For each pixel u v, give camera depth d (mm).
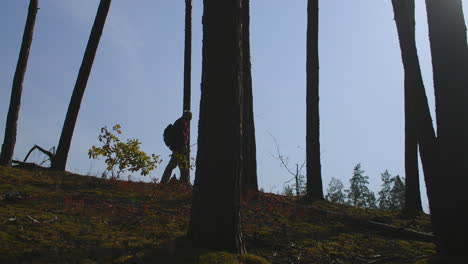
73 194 8469
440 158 5676
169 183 11125
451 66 5750
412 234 8133
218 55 5535
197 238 5246
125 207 8008
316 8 13383
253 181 11289
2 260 4609
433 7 5957
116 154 10414
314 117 12625
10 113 11469
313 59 13039
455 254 5391
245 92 11484
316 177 12141
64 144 11805
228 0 5633
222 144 5355
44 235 5652
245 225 7762
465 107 5648
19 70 11711
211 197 5285
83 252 5234
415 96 6246
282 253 6359
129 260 4910
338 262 6246
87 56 12414
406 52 6684
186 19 15430
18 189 8125
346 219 9094
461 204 5477
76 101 12125
